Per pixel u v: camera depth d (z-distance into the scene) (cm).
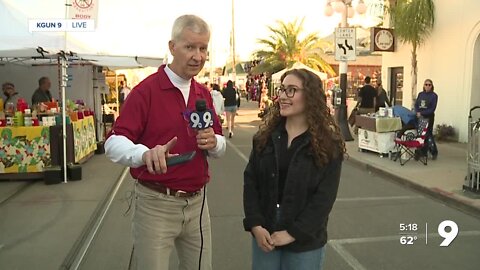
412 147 1033
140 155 244
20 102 941
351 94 2709
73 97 1319
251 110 3353
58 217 642
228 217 651
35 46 816
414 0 1490
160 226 276
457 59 1401
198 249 295
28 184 856
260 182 283
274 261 277
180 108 274
